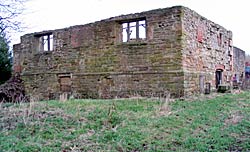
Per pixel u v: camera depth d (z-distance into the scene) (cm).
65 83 1592
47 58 1669
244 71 2453
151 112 904
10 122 745
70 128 715
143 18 1334
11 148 562
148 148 609
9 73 2184
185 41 1256
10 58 2183
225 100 1194
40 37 1739
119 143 620
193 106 1036
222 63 1708
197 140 668
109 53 1415
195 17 1363
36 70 1727
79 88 1520
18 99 1552
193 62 1329
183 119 848
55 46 1627
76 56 1536
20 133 662
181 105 1040
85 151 577
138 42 1330
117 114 844
